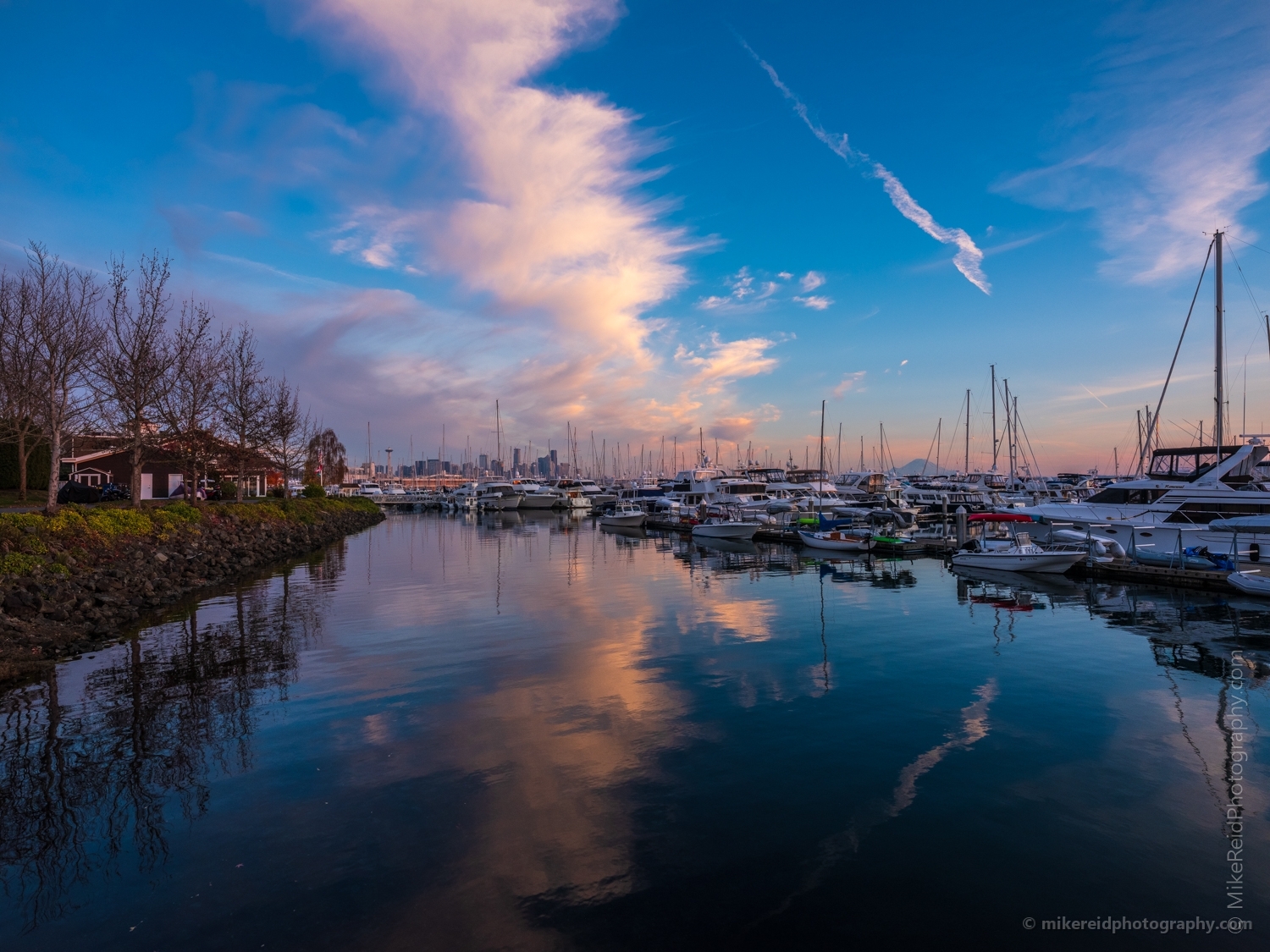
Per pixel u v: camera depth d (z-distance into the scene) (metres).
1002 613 20.77
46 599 18.53
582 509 92.38
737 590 25.86
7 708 11.98
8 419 32.91
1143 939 6.03
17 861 7.33
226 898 6.67
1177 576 24.58
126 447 34.69
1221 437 30.55
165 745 10.38
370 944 6.02
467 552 42.56
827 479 79.38
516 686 13.37
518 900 6.60
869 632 18.17
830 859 7.29
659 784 9.04
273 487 78.00
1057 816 8.19
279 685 13.44
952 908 6.47
